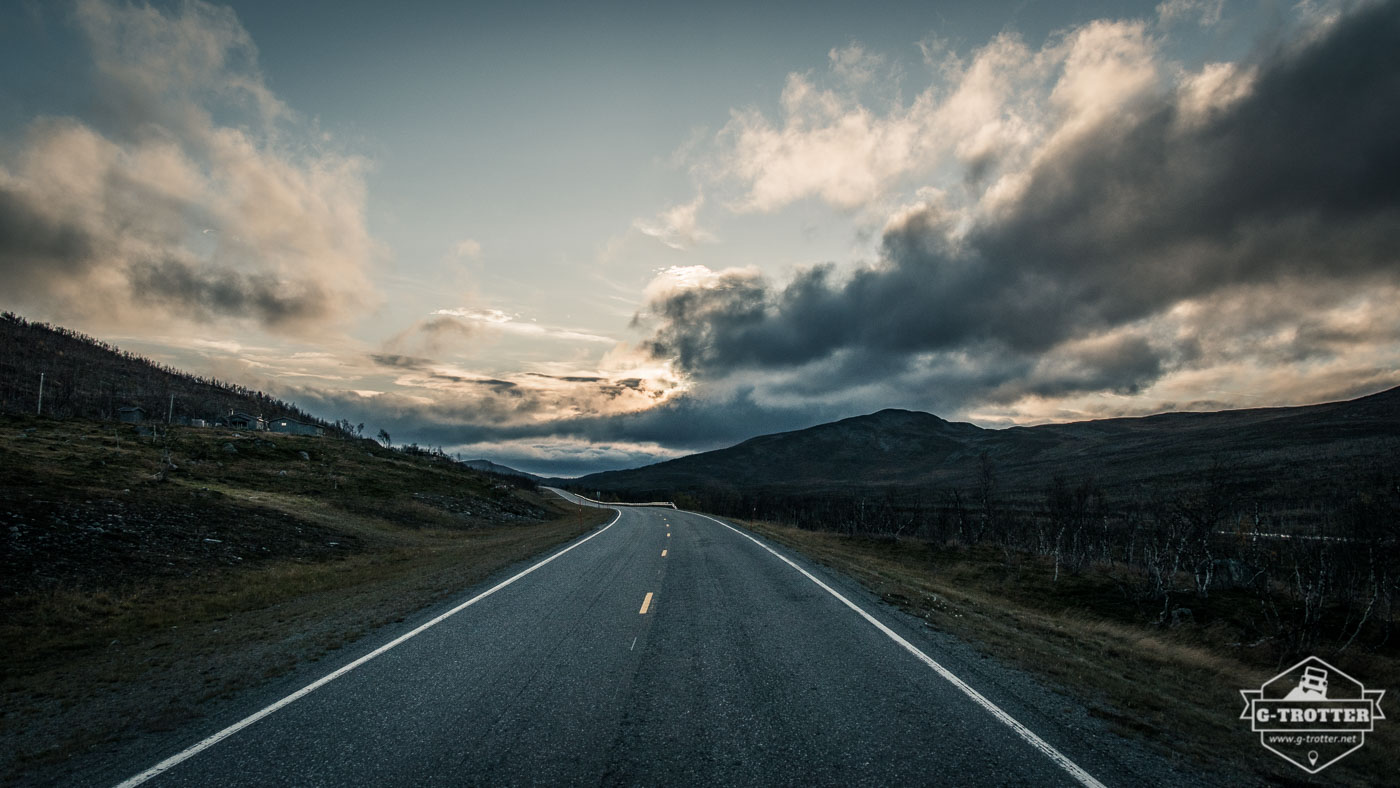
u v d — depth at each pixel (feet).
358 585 50.34
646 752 15.33
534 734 16.47
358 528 101.60
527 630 28.89
